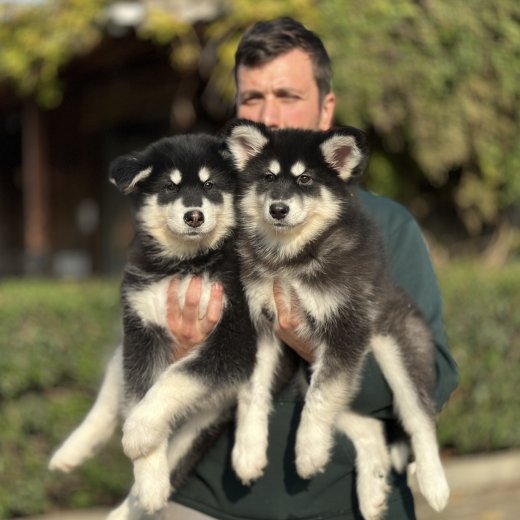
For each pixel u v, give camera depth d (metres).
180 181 3.67
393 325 3.54
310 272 3.51
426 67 8.57
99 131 13.45
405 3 8.52
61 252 13.41
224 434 3.45
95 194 13.71
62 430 5.94
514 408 7.67
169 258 3.56
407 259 3.54
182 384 3.29
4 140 15.59
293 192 3.54
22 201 15.78
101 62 10.80
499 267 8.51
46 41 9.70
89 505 6.18
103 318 6.05
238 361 3.42
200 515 3.39
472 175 9.41
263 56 3.70
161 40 8.80
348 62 8.38
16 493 5.94
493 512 6.64
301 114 3.78
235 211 3.71
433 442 3.54
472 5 8.73
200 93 10.16
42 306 5.94
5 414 5.87
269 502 3.29
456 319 7.16
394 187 9.25
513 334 7.54
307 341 3.52
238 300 3.50
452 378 3.47
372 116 8.48
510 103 8.96
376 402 3.43
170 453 3.40
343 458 3.35
